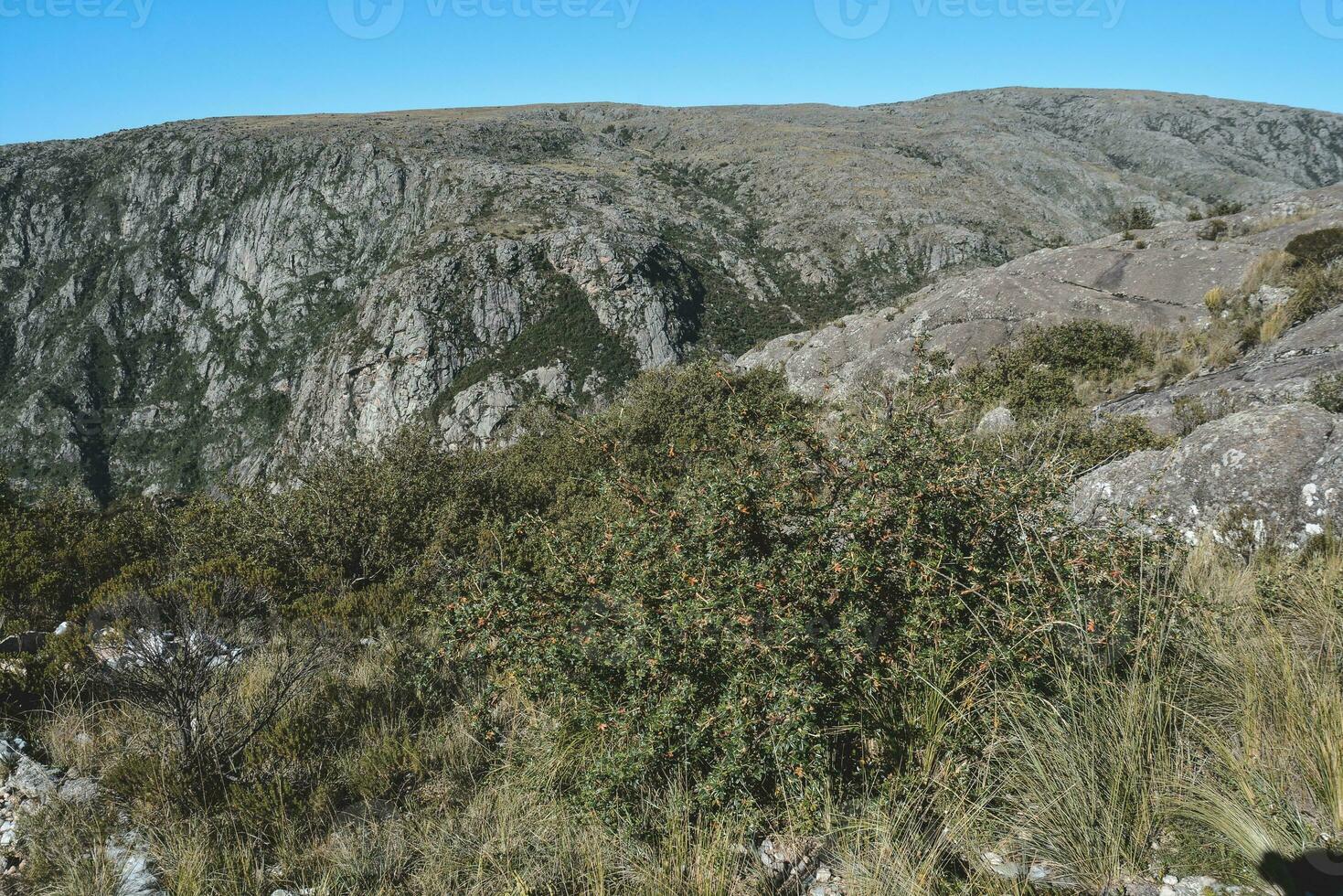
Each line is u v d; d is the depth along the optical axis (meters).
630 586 3.28
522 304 112.75
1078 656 3.07
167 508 9.95
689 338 114.94
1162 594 3.25
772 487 3.43
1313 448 5.67
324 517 7.65
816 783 2.74
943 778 2.86
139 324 145.25
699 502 3.41
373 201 149.12
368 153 154.88
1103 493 6.42
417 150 157.25
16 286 150.25
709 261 138.75
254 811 3.33
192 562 7.75
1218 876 2.35
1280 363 10.47
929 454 3.26
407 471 8.82
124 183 160.38
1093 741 2.74
